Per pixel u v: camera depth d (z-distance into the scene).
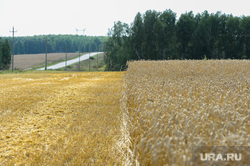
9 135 8.18
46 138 7.86
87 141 7.22
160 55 71.75
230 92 6.85
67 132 8.29
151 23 71.81
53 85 19.81
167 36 72.12
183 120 4.15
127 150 5.45
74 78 26.95
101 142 7.11
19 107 11.96
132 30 74.06
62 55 139.25
